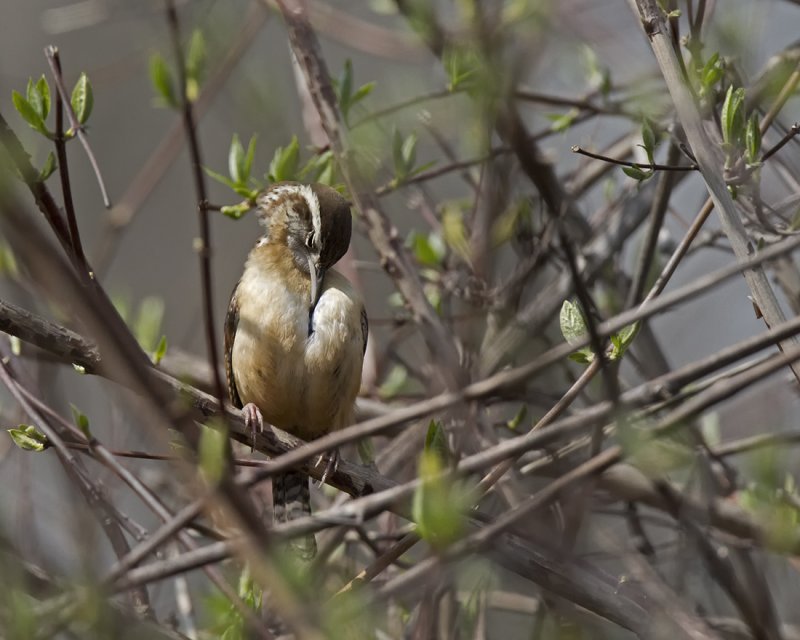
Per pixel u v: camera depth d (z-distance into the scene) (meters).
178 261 19.02
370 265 12.54
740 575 10.14
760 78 11.46
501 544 8.41
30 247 5.35
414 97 12.41
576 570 8.23
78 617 6.54
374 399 13.10
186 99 7.18
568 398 8.30
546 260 12.30
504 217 11.99
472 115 10.94
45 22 17.52
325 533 11.91
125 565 6.37
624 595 8.63
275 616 9.05
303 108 13.53
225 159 19.91
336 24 15.09
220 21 14.16
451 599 10.09
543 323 11.39
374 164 11.86
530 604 11.98
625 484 10.67
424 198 13.60
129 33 19.61
